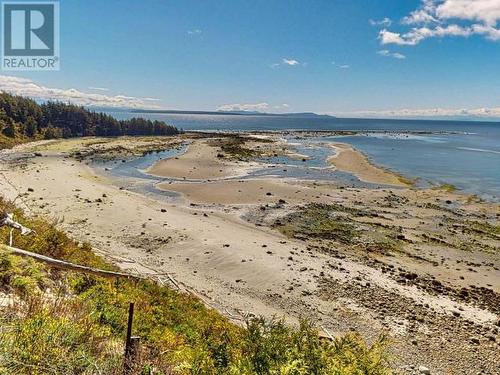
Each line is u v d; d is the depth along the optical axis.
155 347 7.50
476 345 15.34
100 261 14.77
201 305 14.55
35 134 91.62
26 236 12.59
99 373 5.17
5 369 4.44
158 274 19.41
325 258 23.55
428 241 27.31
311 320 16.45
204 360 7.06
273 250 24.25
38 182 39.62
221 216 31.80
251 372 5.82
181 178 46.75
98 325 7.04
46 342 5.11
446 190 42.59
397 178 48.91
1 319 5.33
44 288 8.41
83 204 32.22
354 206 35.44
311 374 5.73
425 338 15.63
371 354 6.30
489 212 34.66
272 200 36.78
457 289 20.28
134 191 39.47
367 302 18.30
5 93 97.19
